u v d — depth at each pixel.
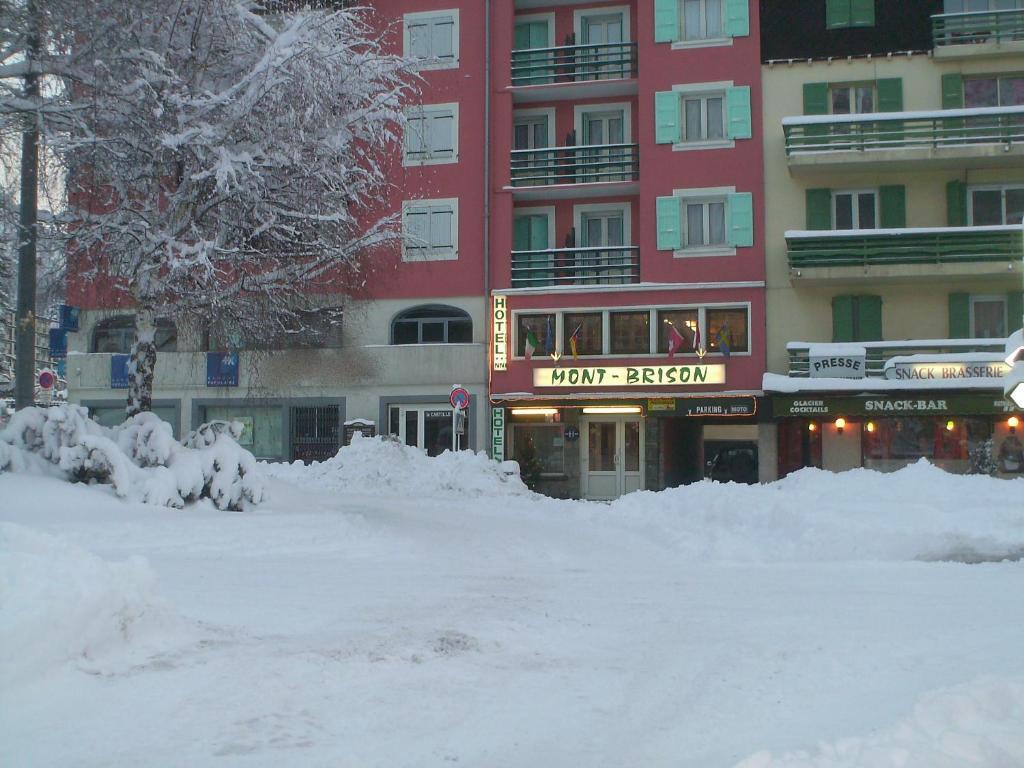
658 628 8.40
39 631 5.74
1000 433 30.31
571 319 33.12
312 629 7.88
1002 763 4.51
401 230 19.19
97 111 16.14
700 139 32.88
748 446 36.62
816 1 32.53
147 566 7.08
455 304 33.62
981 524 14.09
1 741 4.89
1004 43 30.89
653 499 19.00
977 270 30.20
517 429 33.78
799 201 32.19
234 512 16.45
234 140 17.22
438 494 23.88
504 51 34.34
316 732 5.21
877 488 16.83
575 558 14.09
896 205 31.67
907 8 32.06
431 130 34.09
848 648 7.41
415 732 5.28
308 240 17.95
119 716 5.33
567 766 4.80
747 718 5.63
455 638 7.47
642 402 32.22
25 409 16.23
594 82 33.81
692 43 32.97
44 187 17.27
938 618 8.80
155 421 16.59
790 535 14.67
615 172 33.94
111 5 16.16
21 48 16.11
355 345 33.69
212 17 17.16
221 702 5.63
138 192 17.34
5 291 18.41
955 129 30.47
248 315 18.44
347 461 25.11
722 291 32.22
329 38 17.77
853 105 32.28
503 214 33.84
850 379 30.16
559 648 7.50
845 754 4.59
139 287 17.28
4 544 6.82
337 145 17.52
